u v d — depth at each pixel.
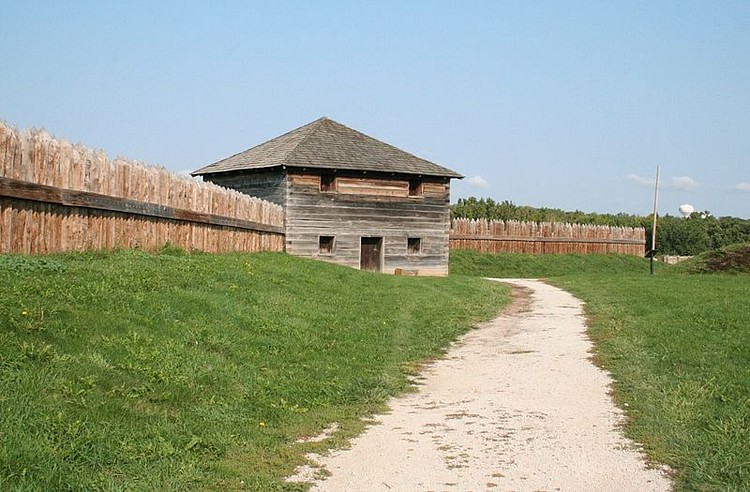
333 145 36.97
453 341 17.56
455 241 50.38
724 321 17.92
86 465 7.06
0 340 8.88
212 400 9.64
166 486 7.08
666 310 20.52
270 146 38.56
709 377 12.60
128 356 10.02
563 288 30.52
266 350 13.01
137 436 7.98
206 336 12.30
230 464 7.95
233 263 21.47
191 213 22.62
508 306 24.44
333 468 8.24
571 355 15.66
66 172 15.73
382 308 20.73
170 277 15.83
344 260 35.44
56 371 8.64
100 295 12.20
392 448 9.08
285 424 9.71
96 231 17.30
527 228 54.59
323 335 15.45
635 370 13.60
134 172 19.08
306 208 34.53
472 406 11.36
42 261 13.45
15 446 6.75
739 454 8.78
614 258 58.03
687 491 7.70
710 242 77.06
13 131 13.84
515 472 8.23
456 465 8.45
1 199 13.63
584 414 10.84
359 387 12.19
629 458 8.76
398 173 36.47
